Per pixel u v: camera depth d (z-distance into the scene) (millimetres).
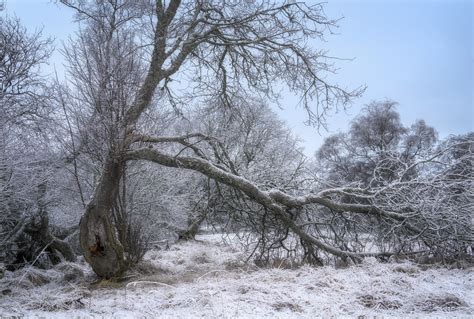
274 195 12562
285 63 14102
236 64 14930
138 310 7559
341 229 13453
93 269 10992
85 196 15086
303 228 13500
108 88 10547
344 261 12195
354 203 13375
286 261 13000
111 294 9211
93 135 10719
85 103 11008
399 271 10555
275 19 13602
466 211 12383
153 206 17562
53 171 13258
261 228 13930
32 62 12977
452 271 11109
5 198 12000
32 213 13008
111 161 10969
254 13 13148
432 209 12023
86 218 10930
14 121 12438
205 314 6957
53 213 15234
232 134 19109
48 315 7328
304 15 13648
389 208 12742
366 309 7367
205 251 15562
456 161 12734
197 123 19750
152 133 12000
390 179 14406
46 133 12805
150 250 17266
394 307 7535
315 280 9383
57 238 14148
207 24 13539
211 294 7820
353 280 9289
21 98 12797
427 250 12703
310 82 14273
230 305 7336
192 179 19938
